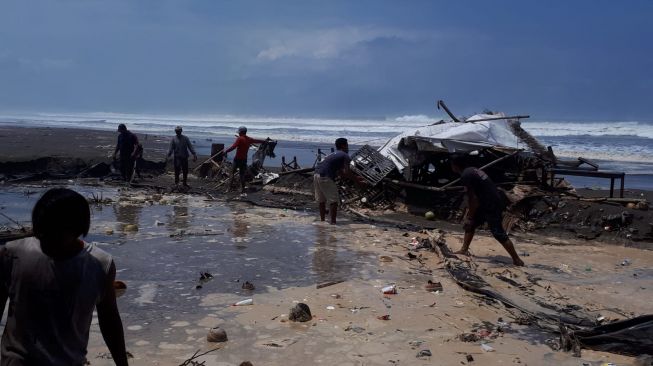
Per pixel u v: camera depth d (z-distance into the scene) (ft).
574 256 29.81
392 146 45.52
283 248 29.25
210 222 36.01
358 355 16.06
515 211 37.60
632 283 24.66
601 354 16.69
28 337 7.89
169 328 17.83
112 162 59.16
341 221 37.96
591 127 185.88
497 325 18.83
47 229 7.84
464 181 27.78
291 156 87.15
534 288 23.49
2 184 51.26
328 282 22.97
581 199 37.86
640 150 106.42
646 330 16.71
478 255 29.30
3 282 8.04
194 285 22.41
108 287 8.58
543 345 17.21
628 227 34.50
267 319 18.81
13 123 219.00
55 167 57.77
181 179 58.18
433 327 18.45
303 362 15.53
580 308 20.94
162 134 151.84
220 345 16.56
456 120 49.73
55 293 7.91
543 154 42.96
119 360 9.13
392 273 24.91
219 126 219.41
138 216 37.40
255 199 47.09
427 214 40.22
